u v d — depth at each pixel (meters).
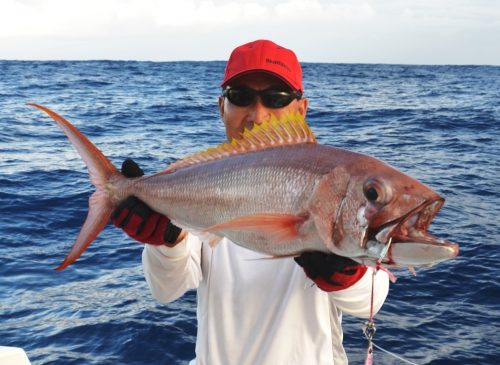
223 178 2.53
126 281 7.10
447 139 19.72
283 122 2.49
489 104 34.06
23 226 9.23
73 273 7.36
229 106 3.13
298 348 2.87
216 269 3.06
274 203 2.36
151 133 20.88
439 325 5.99
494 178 13.06
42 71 67.38
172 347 5.52
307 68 109.44
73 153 15.88
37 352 5.41
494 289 6.82
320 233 2.22
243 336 2.95
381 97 39.69
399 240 2.07
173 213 2.67
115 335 5.71
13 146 16.95
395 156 16.22
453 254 1.98
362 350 5.52
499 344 5.60
